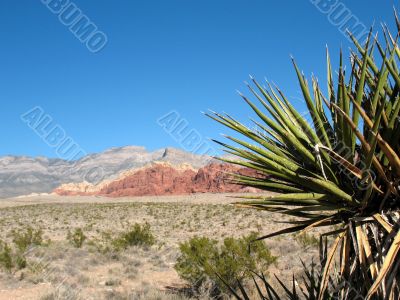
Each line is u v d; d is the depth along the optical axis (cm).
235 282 1148
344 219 371
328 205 362
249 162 393
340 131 366
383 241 349
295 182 383
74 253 1950
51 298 1146
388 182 326
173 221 4641
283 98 407
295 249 1834
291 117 406
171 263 1819
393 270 318
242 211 5041
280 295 1002
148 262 1853
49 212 6581
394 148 347
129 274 1518
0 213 6650
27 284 1355
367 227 363
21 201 13600
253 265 1208
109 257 1889
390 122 332
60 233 3453
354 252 369
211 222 4216
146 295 1187
